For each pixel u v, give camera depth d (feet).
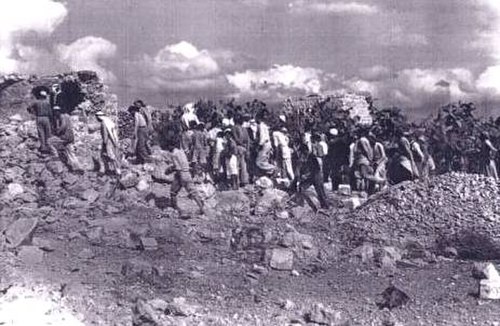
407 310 27.07
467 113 72.64
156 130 72.38
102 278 29.63
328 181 63.82
